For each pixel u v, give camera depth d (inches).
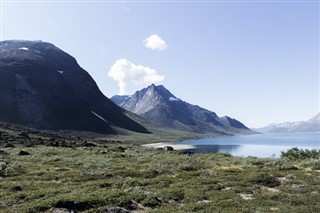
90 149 3117.6
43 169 1508.4
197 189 895.7
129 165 1690.5
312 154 2054.6
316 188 903.1
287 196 799.1
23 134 5073.8
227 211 655.1
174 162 1819.6
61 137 6151.6
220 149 6501.0
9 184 1013.8
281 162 1678.2
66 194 810.8
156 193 828.6
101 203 707.4
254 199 776.9
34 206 668.1
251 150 6013.8
